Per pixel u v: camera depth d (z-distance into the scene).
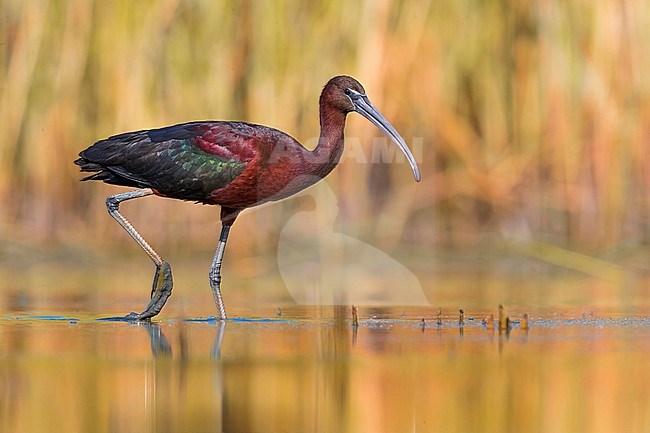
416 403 8.92
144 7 17.89
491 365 10.15
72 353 10.63
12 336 11.52
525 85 18.08
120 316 12.85
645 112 17.89
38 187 18.11
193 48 17.86
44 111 18.05
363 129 17.52
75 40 18.00
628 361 10.32
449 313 13.15
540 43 17.94
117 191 18.30
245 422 8.37
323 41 17.62
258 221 17.52
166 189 13.20
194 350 10.78
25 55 18.02
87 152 13.24
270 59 17.66
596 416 8.59
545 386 9.45
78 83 18.03
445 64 17.86
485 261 17.56
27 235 18.05
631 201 17.92
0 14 18.08
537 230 18.05
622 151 17.84
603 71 17.83
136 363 10.19
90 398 9.01
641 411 8.74
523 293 15.00
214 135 13.09
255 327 12.14
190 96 17.83
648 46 17.78
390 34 17.72
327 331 11.85
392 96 17.67
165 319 12.70
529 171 18.14
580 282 16.36
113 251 18.05
